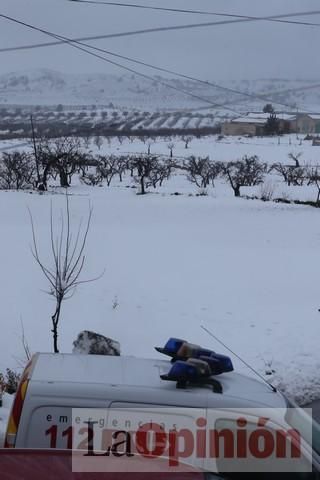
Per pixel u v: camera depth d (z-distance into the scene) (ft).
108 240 75.10
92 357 15.44
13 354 35.91
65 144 236.84
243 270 61.98
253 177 190.19
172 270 60.34
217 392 13.47
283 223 99.66
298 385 33.47
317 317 45.75
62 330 40.70
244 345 39.27
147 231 85.10
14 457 10.14
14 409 13.25
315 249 76.02
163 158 272.10
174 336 40.91
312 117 361.10
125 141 342.03
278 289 54.65
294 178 198.80
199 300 49.80
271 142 348.79
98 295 49.34
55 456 10.25
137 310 46.21
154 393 13.25
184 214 107.24
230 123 368.68
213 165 223.51
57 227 84.58
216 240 80.53
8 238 71.56
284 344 39.40
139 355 37.06
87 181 190.29
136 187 172.45
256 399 13.64
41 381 13.51
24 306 45.19
